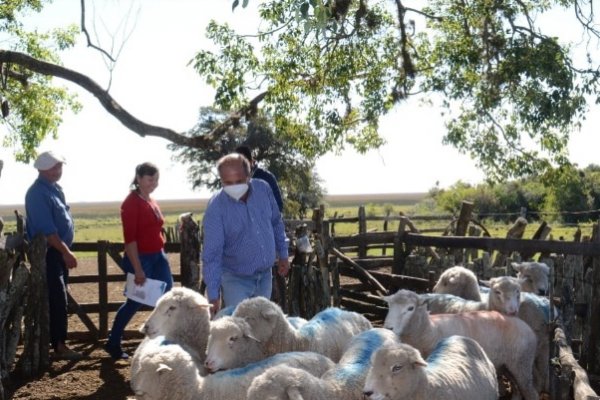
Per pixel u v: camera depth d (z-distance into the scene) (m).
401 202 181.00
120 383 8.58
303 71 15.46
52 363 9.33
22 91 17.47
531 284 8.96
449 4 16.73
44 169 9.08
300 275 10.27
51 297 9.33
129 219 9.01
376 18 15.63
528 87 15.62
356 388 5.62
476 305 7.92
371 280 11.53
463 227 13.40
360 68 15.94
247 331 6.23
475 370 6.10
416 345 6.93
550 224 29.94
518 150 17.64
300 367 5.93
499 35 15.93
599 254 8.80
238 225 7.25
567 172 17.66
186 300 6.86
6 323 8.79
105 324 10.78
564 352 6.31
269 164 37.94
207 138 13.95
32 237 9.09
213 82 14.80
